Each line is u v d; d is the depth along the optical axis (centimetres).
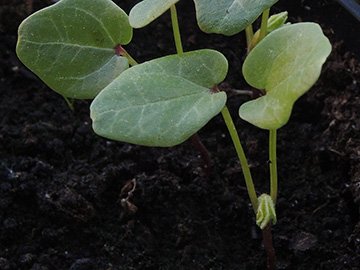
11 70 29
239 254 24
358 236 23
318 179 25
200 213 25
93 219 24
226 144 27
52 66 20
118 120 17
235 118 27
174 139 17
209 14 18
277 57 17
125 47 30
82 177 25
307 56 16
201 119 17
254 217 24
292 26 18
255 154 26
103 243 24
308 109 28
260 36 22
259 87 18
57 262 23
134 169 26
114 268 23
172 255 24
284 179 26
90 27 21
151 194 25
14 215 24
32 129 27
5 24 30
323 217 24
